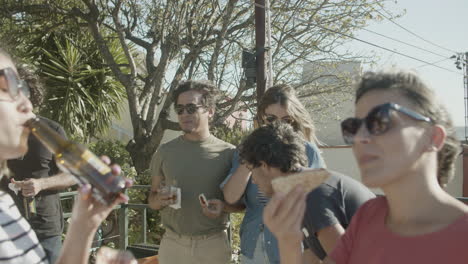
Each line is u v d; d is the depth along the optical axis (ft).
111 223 19.52
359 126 3.99
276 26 34.55
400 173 3.77
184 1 30.17
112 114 36.83
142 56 43.57
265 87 25.75
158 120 31.27
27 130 4.25
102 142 28.89
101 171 4.08
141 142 31.55
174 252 9.61
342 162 43.27
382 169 3.79
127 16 34.65
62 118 31.65
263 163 6.67
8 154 4.14
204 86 9.92
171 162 9.75
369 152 3.87
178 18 30.86
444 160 4.18
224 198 9.34
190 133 9.78
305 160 6.70
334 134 55.16
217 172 9.54
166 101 31.40
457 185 43.42
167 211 9.77
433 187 3.88
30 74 8.41
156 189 10.25
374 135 3.82
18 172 8.93
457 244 3.52
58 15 35.78
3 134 3.98
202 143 9.86
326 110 40.37
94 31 32.27
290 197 4.09
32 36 35.91
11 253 3.84
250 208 8.63
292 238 4.08
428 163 3.86
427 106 3.84
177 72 31.22
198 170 9.51
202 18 32.71
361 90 4.17
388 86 3.95
